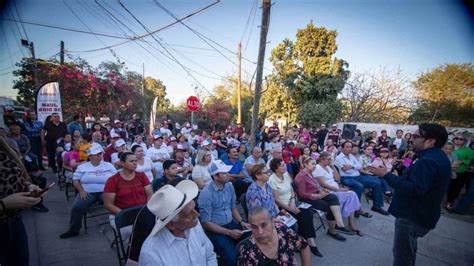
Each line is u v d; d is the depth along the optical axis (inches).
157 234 69.0
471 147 265.6
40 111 333.1
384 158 267.9
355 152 268.4
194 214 71.3
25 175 79.5
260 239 74.0
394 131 507.5
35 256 133.3
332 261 143.3
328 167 205.5
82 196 157.6
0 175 72.5
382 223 200.2
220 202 127.0
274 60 701.9
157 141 257.9
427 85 590.9
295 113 687.1
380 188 226.2
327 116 629.6
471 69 530.6
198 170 188.2
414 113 608.4
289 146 316.8
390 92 657.6
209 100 893.8
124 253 104.0
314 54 667.4
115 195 136.2
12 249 77.7
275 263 75.4
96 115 452.1
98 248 143.8
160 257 66.3
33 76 501.7
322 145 485.7
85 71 440.8
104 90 442.9
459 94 543.8
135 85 682.8
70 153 219.6
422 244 168.7
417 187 93.4
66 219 180.5
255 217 73.9
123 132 419.2
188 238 72.9
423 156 99.3
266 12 293.1
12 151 77.3
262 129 497.4
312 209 165.5
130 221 109.4
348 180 224.4
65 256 134.6
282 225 82.7
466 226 199.3
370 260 145.2
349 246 161.5
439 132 97.5
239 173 216.4
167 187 70.9
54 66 474.9
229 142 410.3
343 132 557.0
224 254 113.7
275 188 157.0
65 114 428.5
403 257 103.7
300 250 81.3
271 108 717.3
